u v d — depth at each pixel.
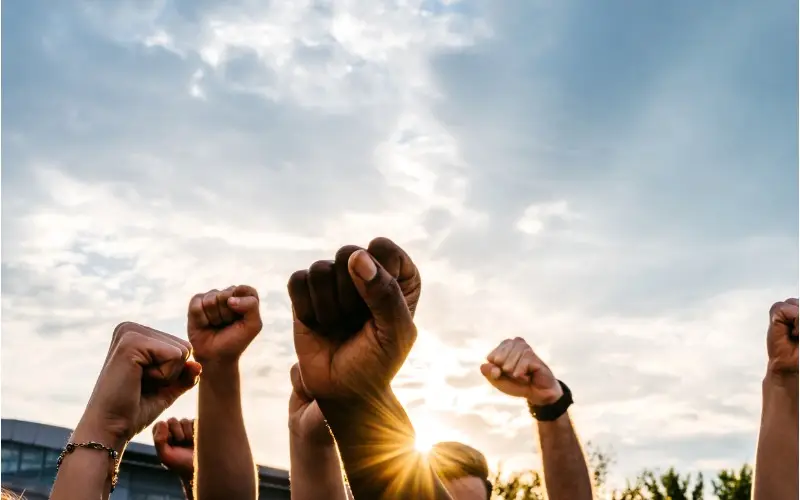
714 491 22.58
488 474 3.02
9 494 2.24
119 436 1.63
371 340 1.45
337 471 2.30
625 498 22.17
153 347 1.69
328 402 1.51
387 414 1.51
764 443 2.10
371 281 1.37
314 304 1.47
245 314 1.87
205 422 1.96
